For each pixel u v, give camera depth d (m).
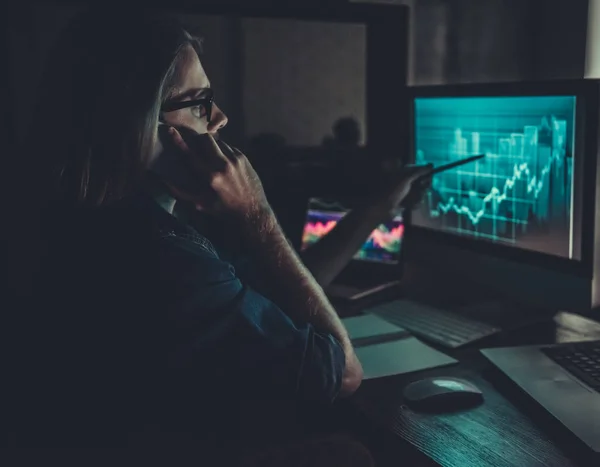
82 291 0.80
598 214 1.28
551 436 0.97
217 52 2.58
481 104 1.53
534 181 1.41
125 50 0.82
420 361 1.26
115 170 0.81
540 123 1.38
